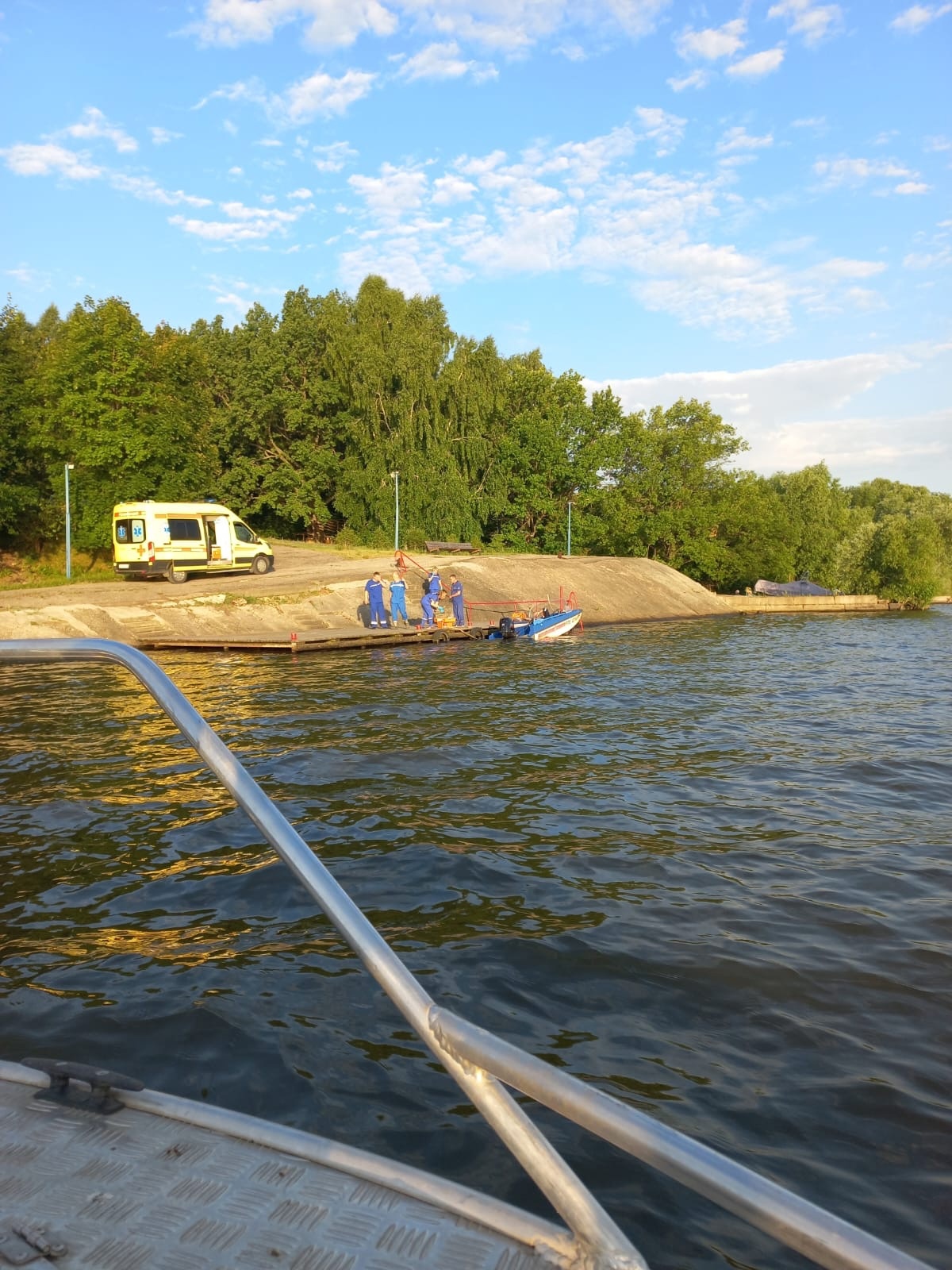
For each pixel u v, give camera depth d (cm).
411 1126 360
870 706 1523
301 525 5988
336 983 492
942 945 548
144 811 831
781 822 816
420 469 5053
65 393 3712
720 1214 312
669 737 1208
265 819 194
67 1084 222
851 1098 386
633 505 5881
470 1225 171
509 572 3812
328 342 5472
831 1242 125
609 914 596
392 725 1266
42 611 2322
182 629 2494
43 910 605
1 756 1066
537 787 933
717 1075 404
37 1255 164
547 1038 436
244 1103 377
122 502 3541
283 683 1716
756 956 531
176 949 542
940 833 789
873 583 5828
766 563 6009
